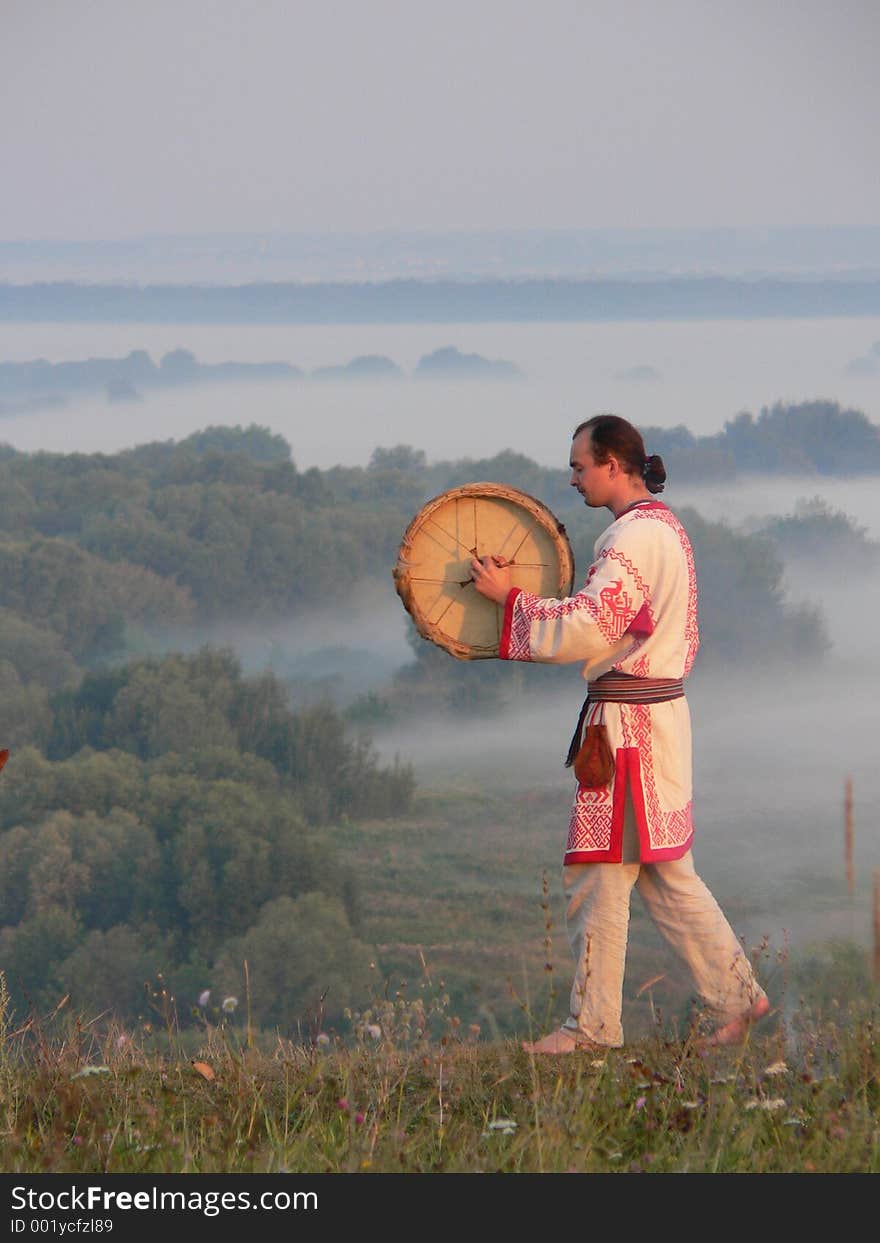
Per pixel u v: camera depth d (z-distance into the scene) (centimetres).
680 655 1438
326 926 18875
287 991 17500
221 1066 1415
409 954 18788
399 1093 1311
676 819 1440
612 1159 1164
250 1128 1231
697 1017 1398
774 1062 1306
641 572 1412
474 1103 1291
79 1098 1303
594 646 1403
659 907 1470
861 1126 1164
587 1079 1331
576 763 1439
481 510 1502
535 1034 1438
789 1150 1167
